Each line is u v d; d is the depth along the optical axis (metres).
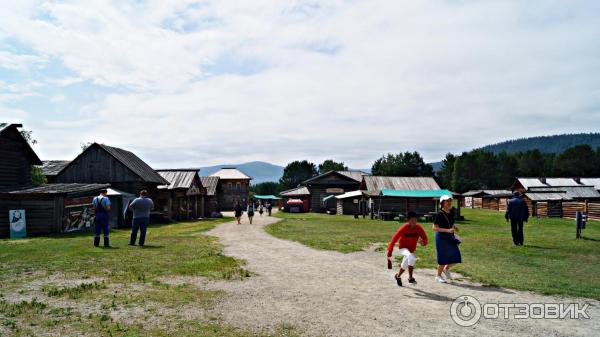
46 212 23.98
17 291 8.28
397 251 15.77
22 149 27.55
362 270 11.47
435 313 7.20
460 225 33.53
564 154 124.25
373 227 30.20
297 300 8.01
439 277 9.85
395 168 116.00
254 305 7.59
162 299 7.81
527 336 6.11
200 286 9.07
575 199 52.81
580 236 20.69
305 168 129.25
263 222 37.31
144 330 6.02
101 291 8.34
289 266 12.04
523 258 13.67
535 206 50.00
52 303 7.40
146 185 39.12
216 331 6.07
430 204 47.78
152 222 39.91
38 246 15.80
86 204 27.69
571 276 10.59
